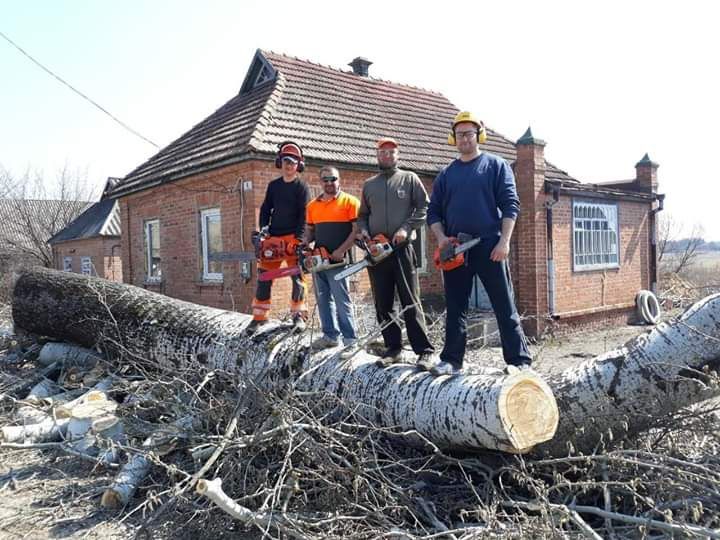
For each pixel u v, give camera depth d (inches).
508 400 134.2
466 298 160.1
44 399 233.1
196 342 220.4
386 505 134.6
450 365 156.6
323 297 192.7
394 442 163.6
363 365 172.9
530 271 446.3
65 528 148.9
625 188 586.6
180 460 170.1
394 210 171.5
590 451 152.6
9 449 196.7
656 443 155.1
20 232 1157.7
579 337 466.3
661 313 568.4
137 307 250.8
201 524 143.6
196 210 417.7
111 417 195.5
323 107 458.3
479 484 153.0
